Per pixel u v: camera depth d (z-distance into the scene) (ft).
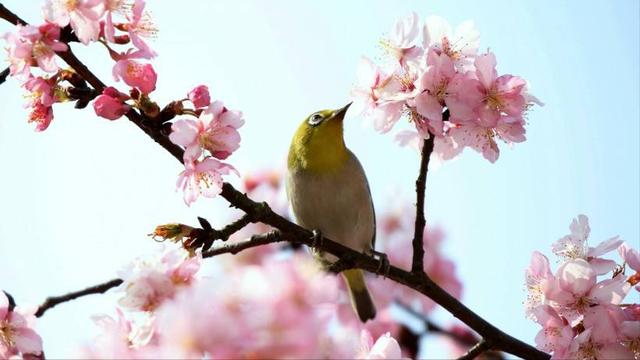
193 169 29.37
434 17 33.32
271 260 19.81
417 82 32.37
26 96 30.40
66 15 28.76
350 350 21.08
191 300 19.56
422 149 33.91
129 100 30.04
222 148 29.63
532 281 31.19
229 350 18.98
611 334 29.27
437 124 32.37
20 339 27.84
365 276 46.57
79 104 30.48
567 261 30.63
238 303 19.49
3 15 29.91
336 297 19.26
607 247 31.48
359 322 45.93
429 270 46.98
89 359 23.49
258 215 33.04
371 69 33.27
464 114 31.81
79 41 29.78
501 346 34.06
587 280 29.89
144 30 29.76
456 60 32.89
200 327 19.15
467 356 34.22
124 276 25.14
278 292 19.24
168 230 31.65
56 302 29.81
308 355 18.97
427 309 45.29
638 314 30.04
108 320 24.73
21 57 28.55
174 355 19.33
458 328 44.04
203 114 29.32
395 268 35.29
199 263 25.27
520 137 32.78
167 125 30.55
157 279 24.62
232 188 32.71
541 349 29.68
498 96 31.99
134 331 23.94
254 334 18.99
